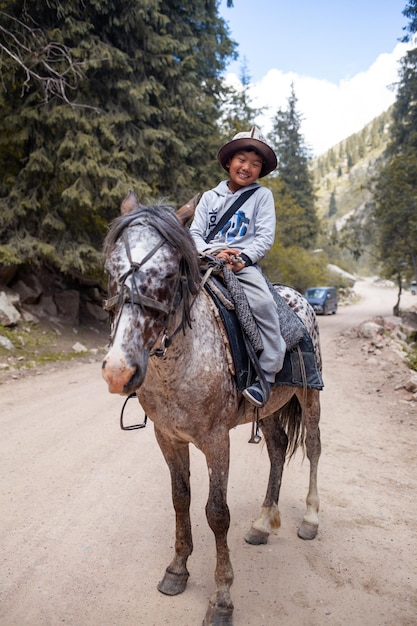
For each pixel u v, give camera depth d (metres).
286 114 48.38
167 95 13.34
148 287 2.18
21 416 6.51
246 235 3.18
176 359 2.53
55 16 11.53
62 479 4.57
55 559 3.28
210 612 2.69
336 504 4.27
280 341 3.05
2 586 2.97
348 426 6.60
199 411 2.63
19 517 3.82
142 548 3.46
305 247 45.50
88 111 11.61
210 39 15.24
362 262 107.69
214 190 3.36
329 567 3.30
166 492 4.38
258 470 5.04
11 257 10.91
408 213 21.53
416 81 26.58
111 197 11.58
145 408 2.78
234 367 2.82
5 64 10.19
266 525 3.64
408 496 4.47
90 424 6.32
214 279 3.01
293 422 3.97
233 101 18.36
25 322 11.66
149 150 12.38
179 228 2.37
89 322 13.77
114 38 12.53
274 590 3.03
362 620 2.77
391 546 3.59
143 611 2.80
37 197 12.25
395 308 28.48
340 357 12.66
